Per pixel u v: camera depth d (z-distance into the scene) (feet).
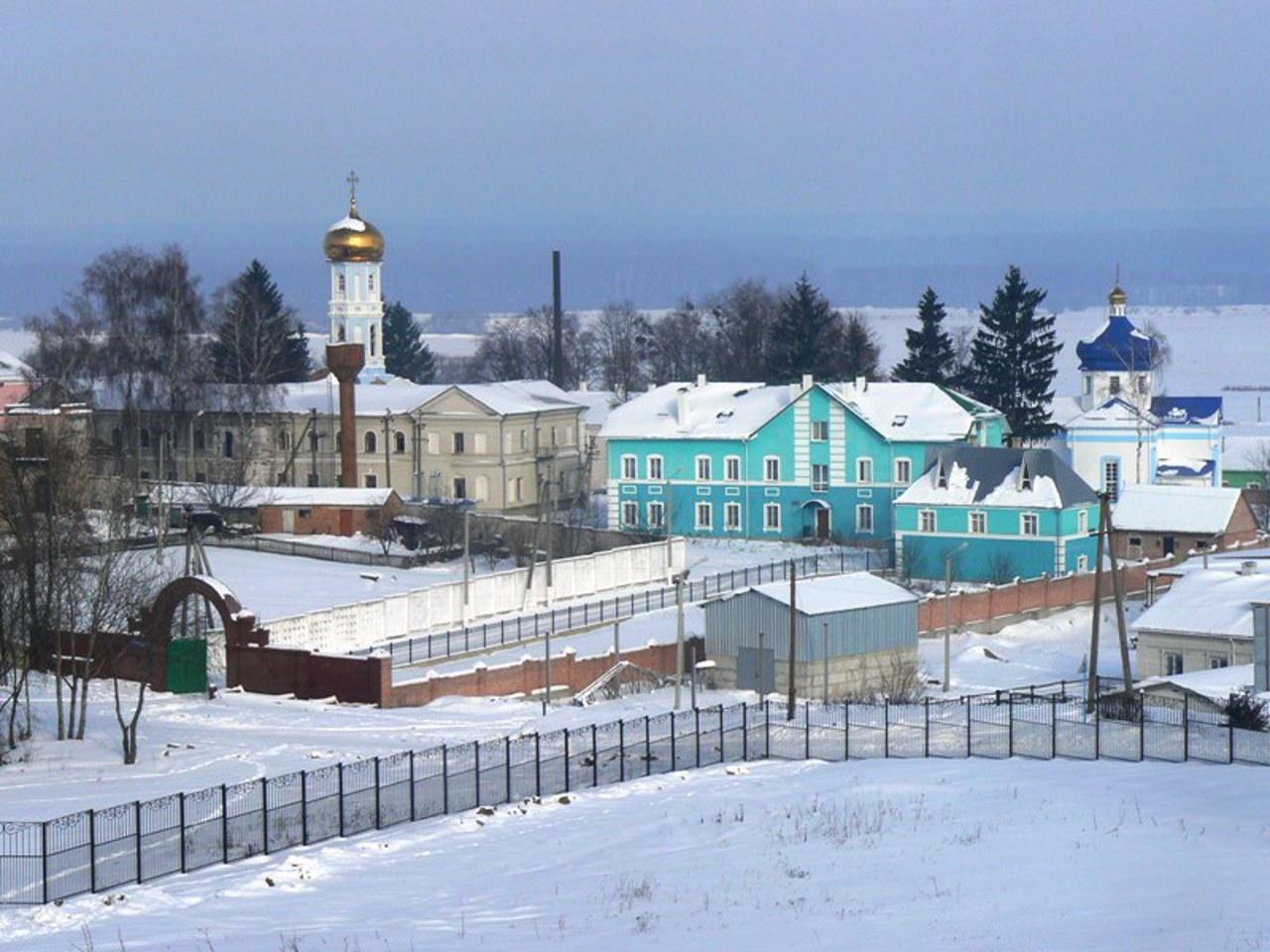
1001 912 143.64
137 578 341.82
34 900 167.02
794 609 294.25
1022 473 487.20
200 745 254.68
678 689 299.38
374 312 624.18
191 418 557.74
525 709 302.45
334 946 143.13
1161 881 153.89
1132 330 631.97
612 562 442.50
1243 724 250.57
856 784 211.82
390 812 202.49
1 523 325.01
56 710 278.67
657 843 182.91
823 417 532.32
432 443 572.51
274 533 504.84
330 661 310.24
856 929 139.64
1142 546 499.92
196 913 159.63
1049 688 327.67
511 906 157.17
